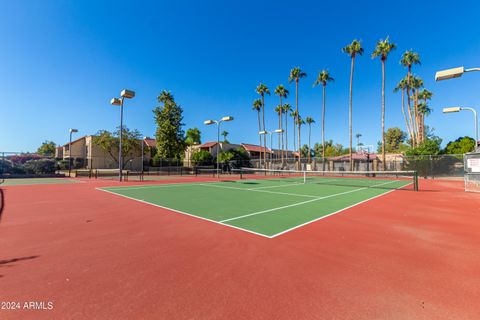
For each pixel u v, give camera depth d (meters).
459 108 17.52
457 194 12.79
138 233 5.27
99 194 11.96
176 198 10.68
